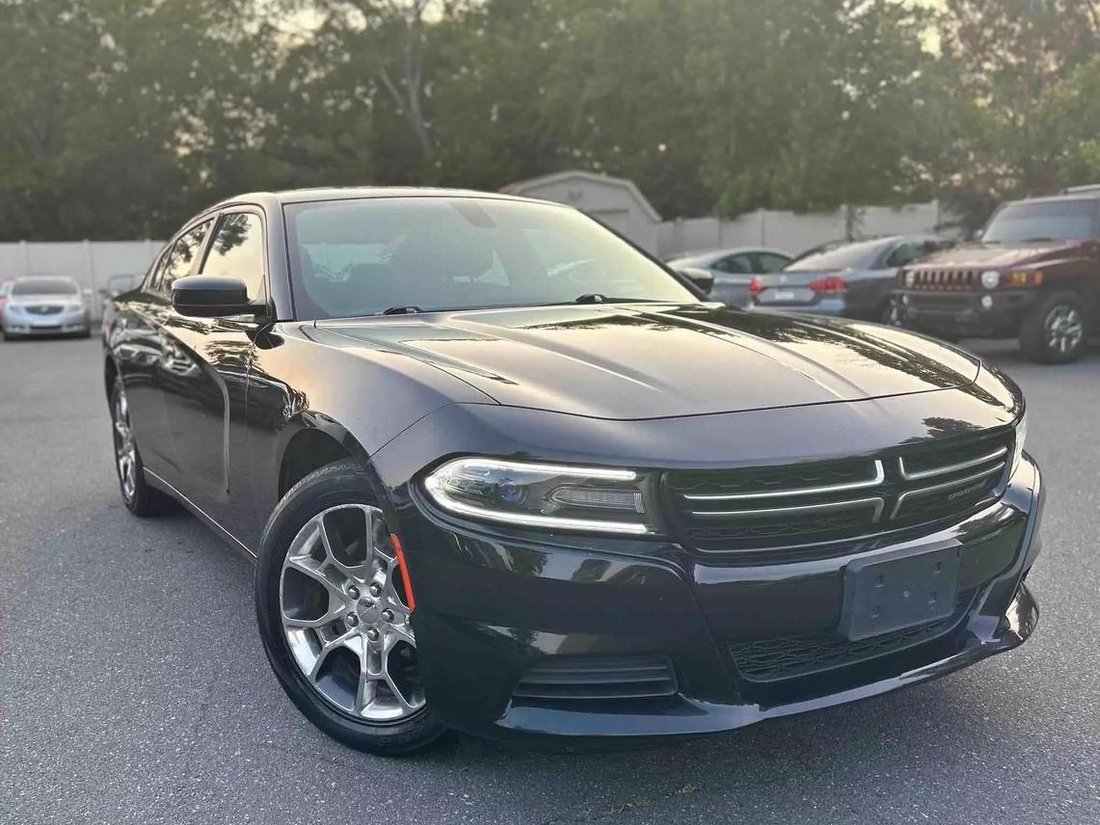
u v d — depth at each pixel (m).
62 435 7.79
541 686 2.22
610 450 2.15
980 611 2.58
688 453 2.15
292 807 2.47
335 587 2.68
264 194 3.89
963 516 2.48
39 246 26.61
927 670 2.41
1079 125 23.52
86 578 4.20
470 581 2.19
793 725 2.84
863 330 3.22
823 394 2.45
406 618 2.52
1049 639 3.38
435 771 2.62
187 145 37.88
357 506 2.56
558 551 2.13
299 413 2.74
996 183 24.67
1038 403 8.00
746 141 27.09
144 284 5.13
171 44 35.78
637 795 2.50
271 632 2.80
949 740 2.74
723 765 2.63
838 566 2.24
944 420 2.45
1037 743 2.71
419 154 38.97
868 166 25.61
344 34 37.38
